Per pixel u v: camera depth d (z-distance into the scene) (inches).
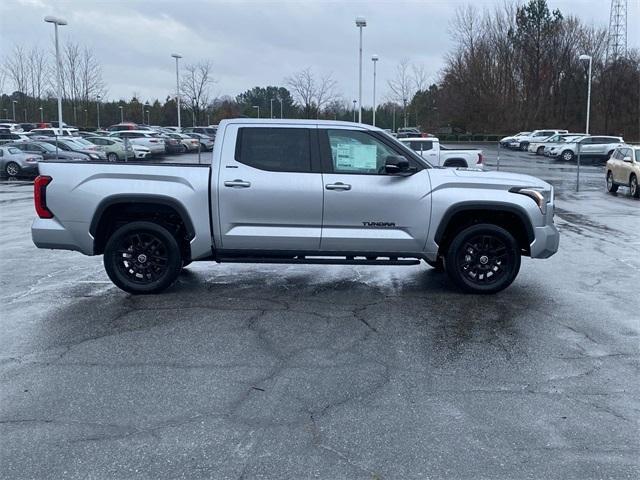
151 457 151.3
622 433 165.0
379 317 266.1
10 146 1142.3
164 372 204.2
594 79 2861.7
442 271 355.6
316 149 292.0
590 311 277.0
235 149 291.6
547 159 1802.4
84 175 289.1
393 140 296.0
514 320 263.1
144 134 1637.6
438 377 201.9
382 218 291.9
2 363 212.5
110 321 259.0
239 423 168.6
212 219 290.8
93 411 175.9
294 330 247.9
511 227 309.6
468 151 933.8
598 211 676.1
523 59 3016.7
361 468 146.8
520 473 145.3
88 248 293.7
